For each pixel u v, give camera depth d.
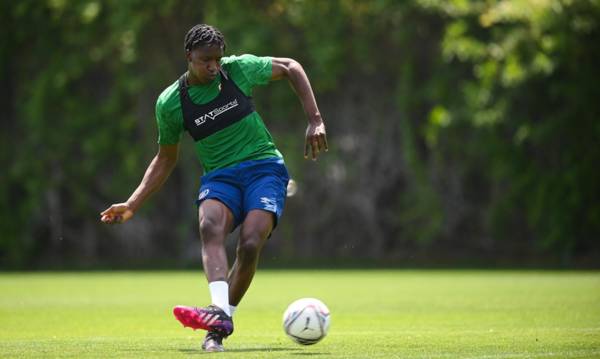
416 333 29.36
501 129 85.06
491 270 76.25
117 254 99.75
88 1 93.56
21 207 97.81
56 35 97.94
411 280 62.59
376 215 94.38
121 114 96.62
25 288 58.03
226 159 25.19
